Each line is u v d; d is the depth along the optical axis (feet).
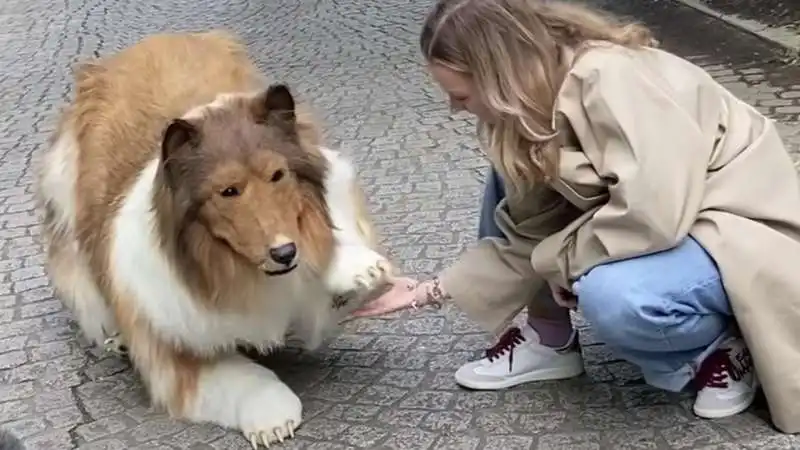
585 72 10.29
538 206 11.40
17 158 24.26
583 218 10.78
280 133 11.41
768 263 10.28
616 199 10.22
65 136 14.48
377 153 21.47
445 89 11.02
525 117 10.38
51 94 29.66
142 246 11.89
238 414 12.25
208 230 11.19
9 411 13.62
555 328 12.37
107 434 12.79
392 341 14.11
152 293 11.96
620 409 11.77
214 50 14.49
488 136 10.92
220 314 11.72
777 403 10.64
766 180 10.68
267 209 10.95
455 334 14.06
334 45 30.81
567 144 10.53
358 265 12.14
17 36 37.99
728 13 26.96
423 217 17.98
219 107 11.64
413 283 12.53
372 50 29.71
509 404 12.21
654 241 10.22
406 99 24.82
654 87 10.25
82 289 14.28
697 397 11.44
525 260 11.67
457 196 18.72
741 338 11.02
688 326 10.46
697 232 10.48
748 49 24.36
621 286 10.31
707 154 10.36
